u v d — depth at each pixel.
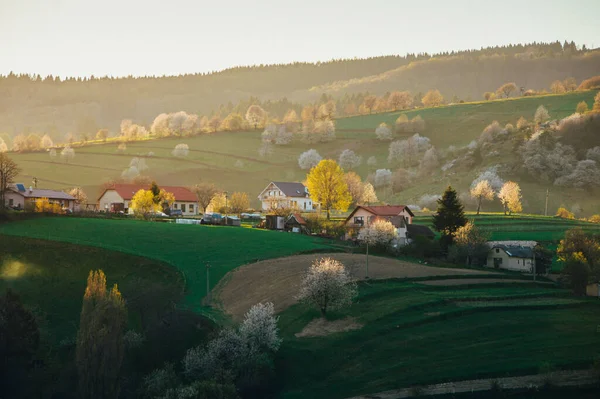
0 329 79.94
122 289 101.44
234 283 107.25
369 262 118.69
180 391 67.44
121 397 74.56
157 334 84.38
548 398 68.12
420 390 70.94
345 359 79.88
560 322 88.75
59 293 104.19
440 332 85.56
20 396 74.88
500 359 76.38
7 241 120.38
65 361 82.31
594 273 108.81
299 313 93.12
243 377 75.69
